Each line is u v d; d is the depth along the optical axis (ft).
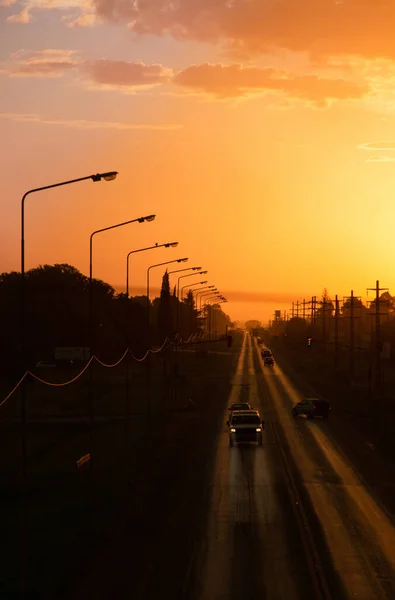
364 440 214.90
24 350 124.57
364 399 337.11
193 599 73.05
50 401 333.01
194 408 306.14
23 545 97.86
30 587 79.10
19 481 152.97
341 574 82.23
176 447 203.00
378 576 81.46
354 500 128.16
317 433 230.68
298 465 169.37
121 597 74.74
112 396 356.18
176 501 127.85
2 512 121.39
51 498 133.49
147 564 87.35
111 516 116.37
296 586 77.46
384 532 103.86
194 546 95.76
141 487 142.92
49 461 184.14
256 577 81.00
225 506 122.72
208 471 160.45
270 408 308.19
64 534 104.12
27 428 254.27
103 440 222.28
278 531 104.17
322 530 104.94
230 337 417.90
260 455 185.16
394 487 141.28
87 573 84.23
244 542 97.66
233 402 334.44
